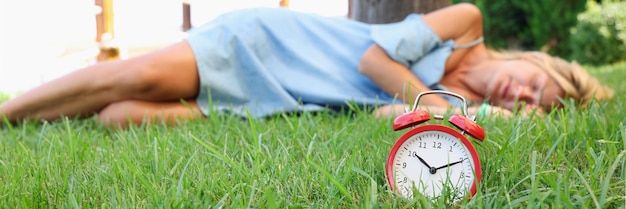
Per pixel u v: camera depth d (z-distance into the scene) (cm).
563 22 872
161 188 132
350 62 276
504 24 920
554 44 892
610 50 783
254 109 262
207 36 258
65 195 133
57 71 645
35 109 248
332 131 205
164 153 156
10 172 156
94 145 209
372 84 275
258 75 261
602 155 136
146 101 248
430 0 366
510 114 236
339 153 162
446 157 129
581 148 163
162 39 563
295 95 269
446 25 276
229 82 257
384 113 248
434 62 273
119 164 158
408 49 264
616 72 530
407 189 126
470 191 125
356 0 385
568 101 257
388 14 371
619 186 126
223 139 193
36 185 138
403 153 131
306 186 133
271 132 195
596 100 200
